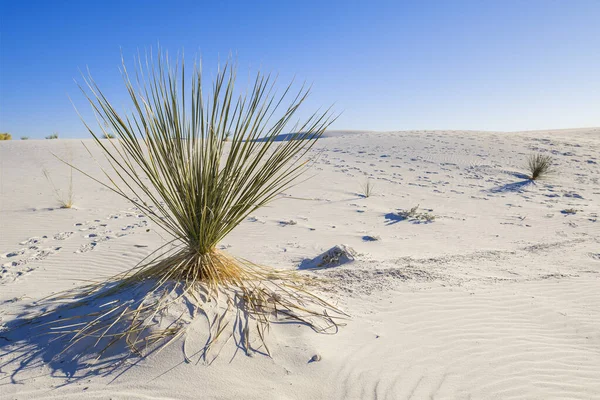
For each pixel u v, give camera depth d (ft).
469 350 10.49
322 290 13.93
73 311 11.17
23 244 21.81
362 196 38.32
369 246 22.11
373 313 12.52
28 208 30.68
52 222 26.96
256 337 10.02
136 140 11.22
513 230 26.81
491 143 67.77
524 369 9.67
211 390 8.36
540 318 12.60
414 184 44.32
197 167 11.88
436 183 45.01
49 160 52.08
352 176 47.83
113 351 9.47
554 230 26.68
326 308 12.21
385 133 83.20
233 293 11.49
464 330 11.63
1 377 8.80
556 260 19.35
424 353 10.24
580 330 11.82
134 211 30.60
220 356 9.30
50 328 10.50
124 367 9.01
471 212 32.86
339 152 64.39
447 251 21.15
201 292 11.09
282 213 31.14
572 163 55.26
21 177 42.68
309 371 9.11
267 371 9.02
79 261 18.67
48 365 9.24
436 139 71.67
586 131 117.08
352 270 16.51
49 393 8.30
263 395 8.29
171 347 9.41
